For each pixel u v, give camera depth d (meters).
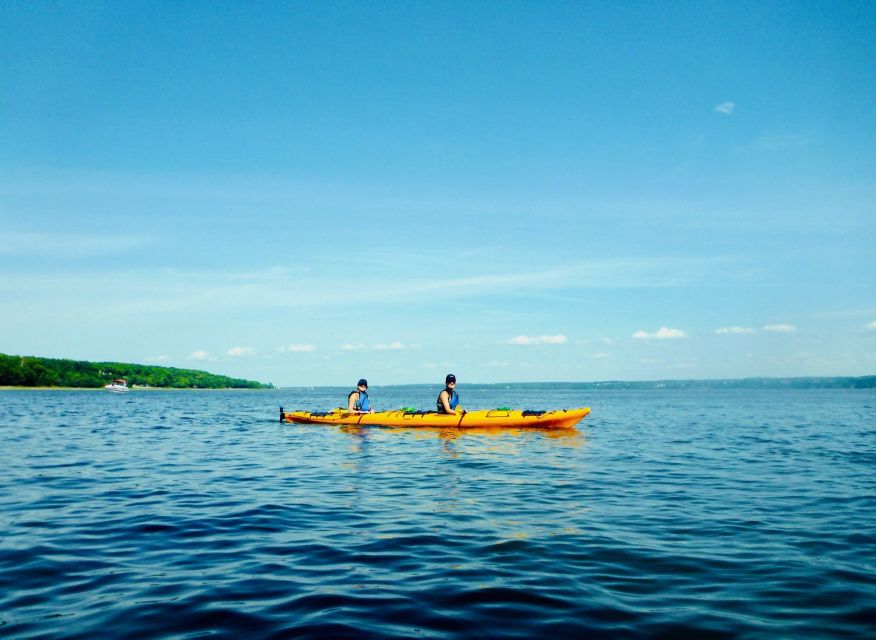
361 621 3.62
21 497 7.68
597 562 4.84
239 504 7.24
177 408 38.88
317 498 7.63
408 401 63.78
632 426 21.28
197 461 11.34
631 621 3.63
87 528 6.02
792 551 5.17
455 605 3.90
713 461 11.34
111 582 4.37
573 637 3.39
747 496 7.77
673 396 86.00
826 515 6.61
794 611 3.78
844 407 41.16
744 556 5.01
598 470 10.10
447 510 6.88
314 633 3.45
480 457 11.80
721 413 32.03
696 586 4.27
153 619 3.65
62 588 4.23
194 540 5.57
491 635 3.43
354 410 19.27
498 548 5.27
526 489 8.27
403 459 11.50
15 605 3.89
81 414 28.58
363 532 5.85
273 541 5.52
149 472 9.93
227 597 4.05
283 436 16.41
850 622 3.58
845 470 10.15
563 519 6.41
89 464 10.88
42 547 5.31
